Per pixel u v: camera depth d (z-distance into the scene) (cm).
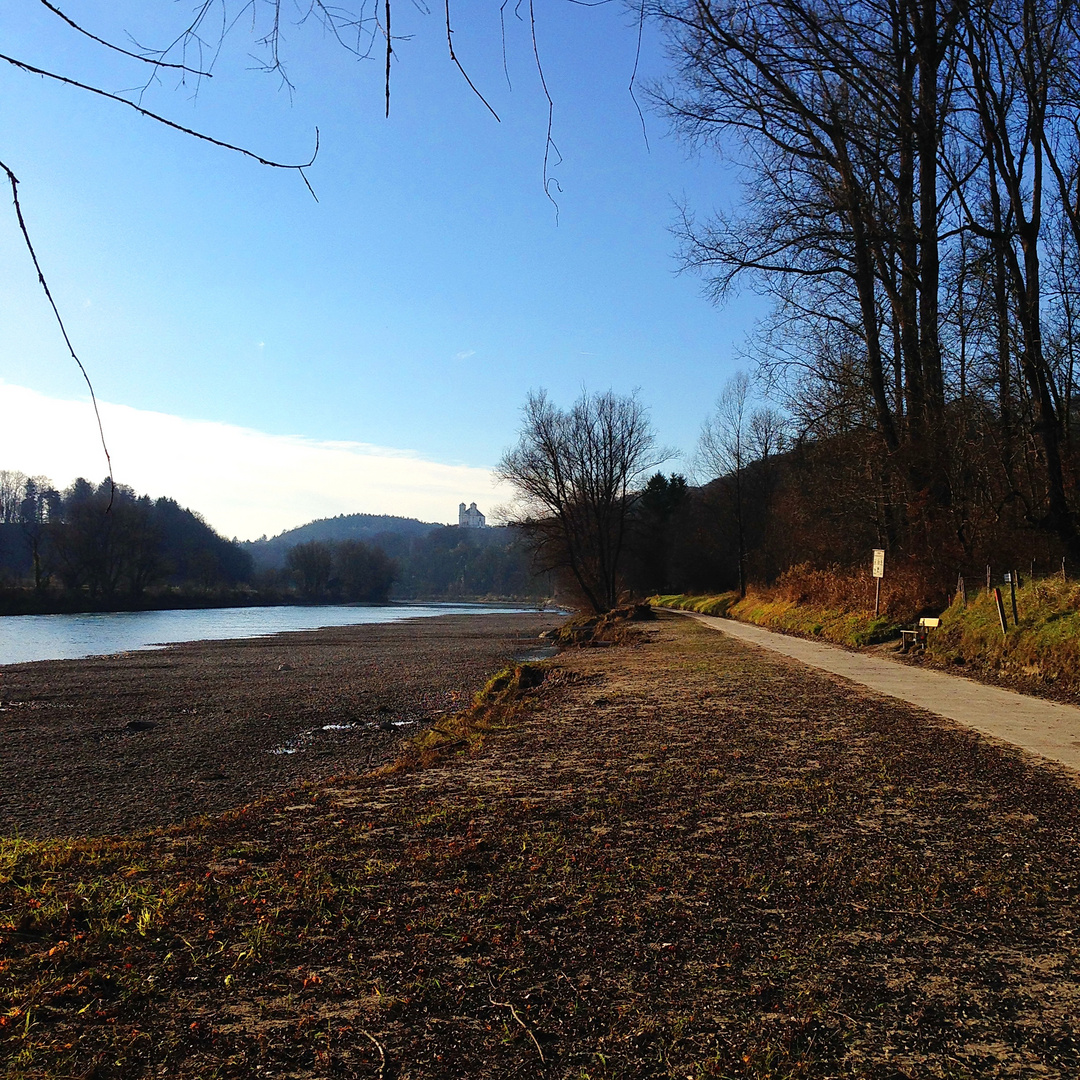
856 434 2744
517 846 628
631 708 1359
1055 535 1941
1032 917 482
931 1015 370
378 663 3041
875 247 2198
